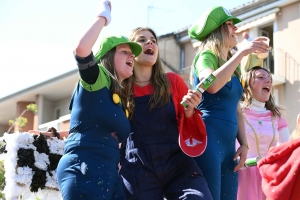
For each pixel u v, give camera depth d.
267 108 5.58
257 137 5.33
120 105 3.81
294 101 18.67
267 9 19.28
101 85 3.71
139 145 4.17
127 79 4.28
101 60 4.02
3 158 4.35
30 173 4.27
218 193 4.25
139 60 4.36
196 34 4.77
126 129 3.78
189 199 3.88
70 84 20.98
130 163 4.17
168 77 4.46
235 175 4.52
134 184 4.10
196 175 4.05
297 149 3.81
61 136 4.65
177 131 4.25
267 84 5.51
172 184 4.07
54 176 4.39
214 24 4.66
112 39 4.05
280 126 5.58
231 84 4.49
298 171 3.73
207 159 4.25
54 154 4.43
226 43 4.66
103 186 3.56
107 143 3.67
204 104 4.47
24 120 15.19
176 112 4.31
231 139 4.43
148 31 4.52
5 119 24.50
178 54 22.22
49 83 21.03
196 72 4.51
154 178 4.11
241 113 4.83
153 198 4.08
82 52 3.56
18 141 4.28
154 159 4.11
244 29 19.64
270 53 19.64
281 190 3.76
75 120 3.70
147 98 4.26
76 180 3.53
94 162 3.59
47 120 21.84
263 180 3.98
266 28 19.94
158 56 4.43
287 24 19.05
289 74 18.97
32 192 4.31
